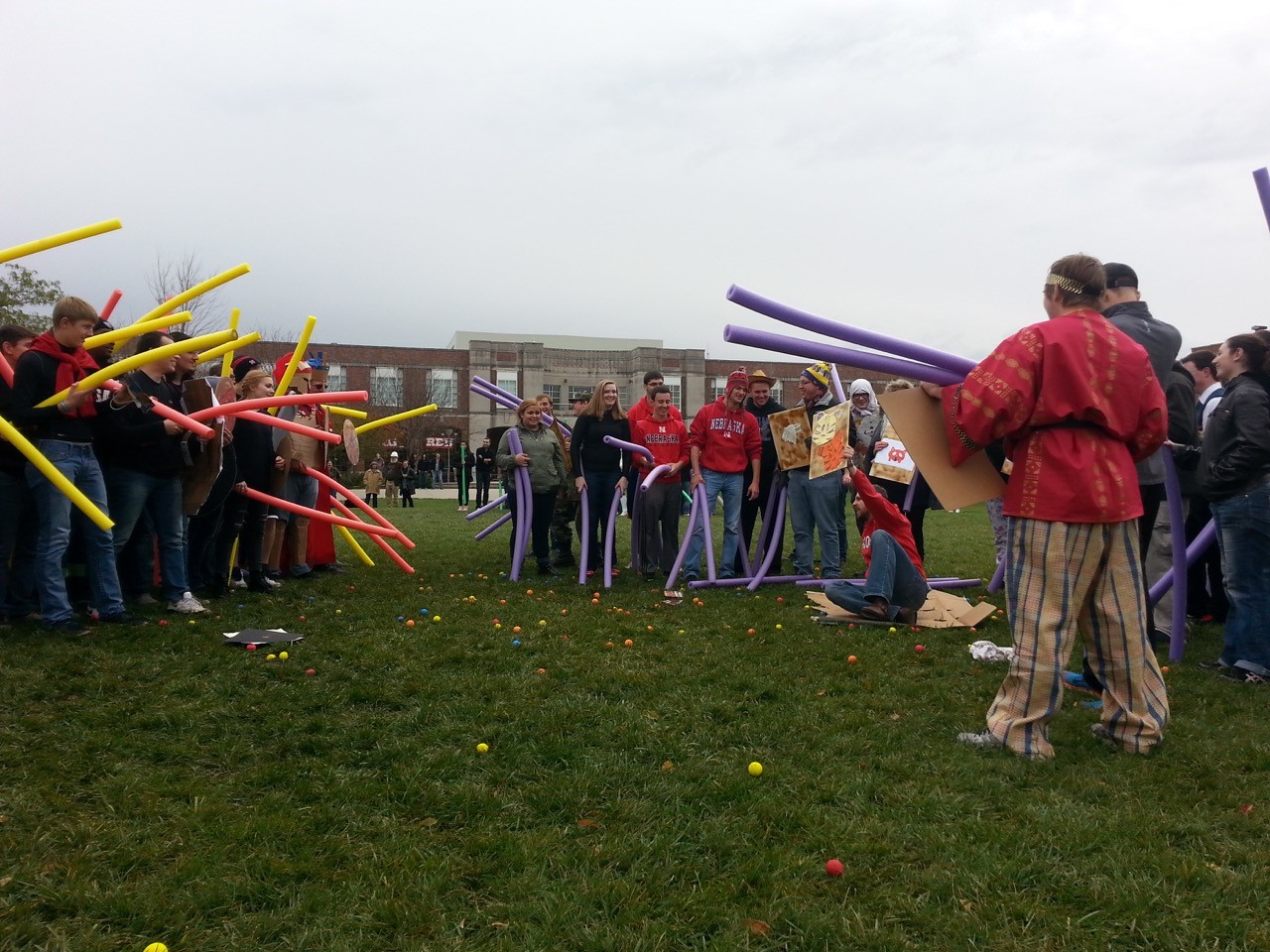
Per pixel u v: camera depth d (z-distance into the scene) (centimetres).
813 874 243
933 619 610
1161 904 227
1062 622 333
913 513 830
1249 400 446
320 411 818
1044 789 303
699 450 816
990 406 330
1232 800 292
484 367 5000
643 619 605
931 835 264
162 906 224
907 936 214
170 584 584
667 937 213
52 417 489
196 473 589
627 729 361
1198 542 523
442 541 1192
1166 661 502
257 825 269
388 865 247
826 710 393
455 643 512
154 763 323
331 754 334
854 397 885
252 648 485
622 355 5225
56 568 502
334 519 698
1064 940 212
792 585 791
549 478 826
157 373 575
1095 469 327
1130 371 330
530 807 288
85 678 413
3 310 2297
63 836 261
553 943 210
